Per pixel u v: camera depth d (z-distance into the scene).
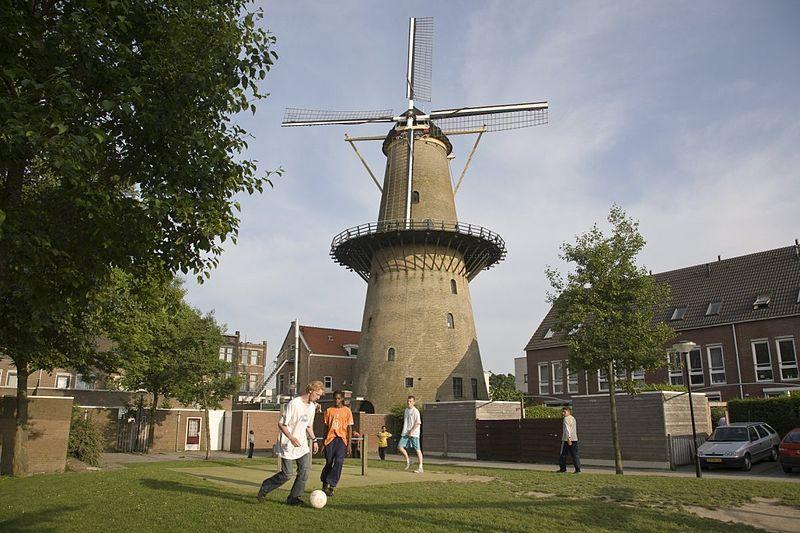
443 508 9.77
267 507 9.50
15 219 7.64
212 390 38.72
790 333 33.28
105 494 11.24
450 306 39.19
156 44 8.83
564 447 18.36
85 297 9.34
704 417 24.50
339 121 42.75
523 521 8.87
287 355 62.53
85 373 21.70
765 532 8.78
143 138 8.84
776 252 37.97
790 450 19.31
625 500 11.33
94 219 8.15
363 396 38.53
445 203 40.59
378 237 39.16
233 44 9.57
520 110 40.59
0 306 12.35
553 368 44.38
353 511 9.26
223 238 9.49
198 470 16.58
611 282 19.28
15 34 7.37
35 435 18.89
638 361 18.83
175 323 37.91
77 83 8.08
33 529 8.16
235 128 9.94
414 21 43.34
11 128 6.76
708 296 38.66
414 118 41.66
